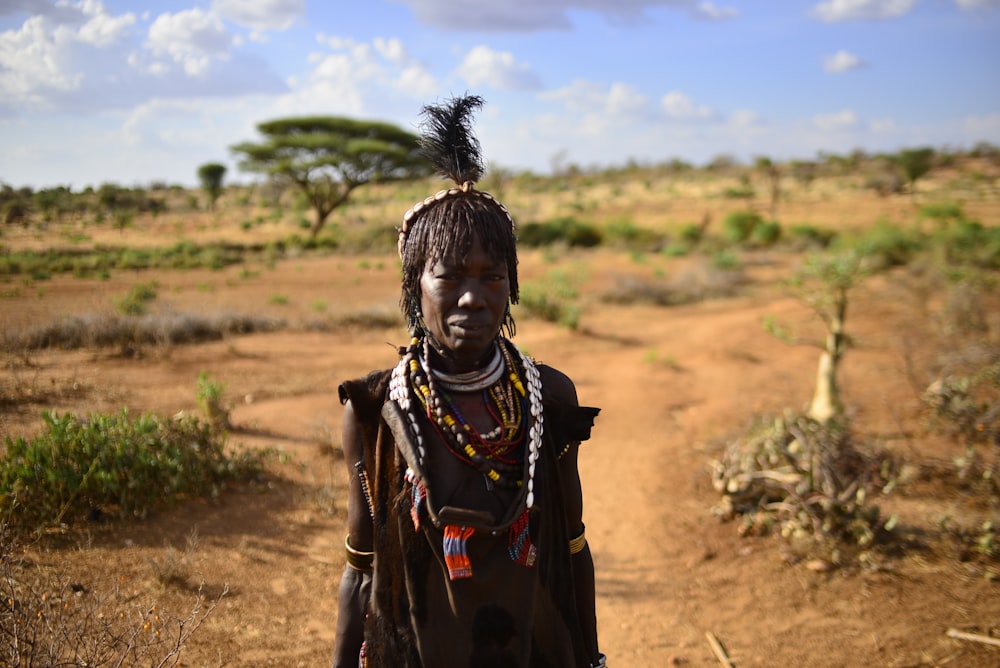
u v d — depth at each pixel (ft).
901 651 15.02
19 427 25.35
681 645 15.61
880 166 277.44
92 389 31.22
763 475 20.92
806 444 21.35
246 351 40.70
